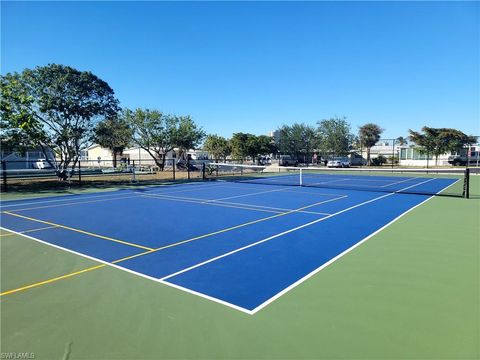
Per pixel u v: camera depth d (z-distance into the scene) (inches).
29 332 159.0
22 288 211.2
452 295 195.6
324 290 204.4
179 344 147.9
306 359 136.2
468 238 328.5
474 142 1861.5
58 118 925.2
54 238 338.0
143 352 142.3
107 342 149.9
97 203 583.2
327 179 1149.7
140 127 1512.1
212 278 226.5
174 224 402.6
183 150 1774.1
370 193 729.0
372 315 172.2
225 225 396.2
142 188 847.1
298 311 177.6
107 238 336.2
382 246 301.9
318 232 359.6
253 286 212.1
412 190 792.9
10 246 309.6
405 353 139.5
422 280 218.8
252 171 1635.1
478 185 919.7
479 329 157.8
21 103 829.8
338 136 2337.6
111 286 213.6
